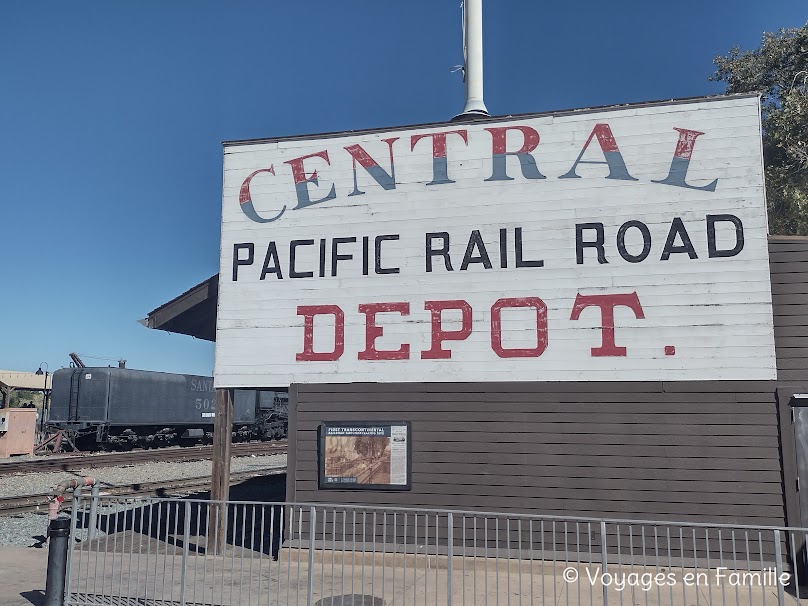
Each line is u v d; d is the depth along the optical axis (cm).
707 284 1096
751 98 1120
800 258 1091
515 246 1180
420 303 1206
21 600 939
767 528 762
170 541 1349
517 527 1122
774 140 3322
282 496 2038
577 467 1116
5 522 1535
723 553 1052
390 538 1167
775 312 1084
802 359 1065
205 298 1358
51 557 892
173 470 2688
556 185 1177
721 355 1078
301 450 1221
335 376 1223
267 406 5197
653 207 1134
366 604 910
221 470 1274
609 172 1159
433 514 1155
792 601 937
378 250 1237
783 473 1046
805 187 3238
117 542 1340
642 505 1086
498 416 1155
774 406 1066
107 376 3816
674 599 945
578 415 1126
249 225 1300
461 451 1161
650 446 1095
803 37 3594
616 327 1121
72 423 3841
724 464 1068
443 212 1219
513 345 1157
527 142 1200
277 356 1252
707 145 1127
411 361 1195
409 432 1181
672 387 1098
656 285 1115
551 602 926
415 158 1245
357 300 1234
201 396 4562
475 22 1595
